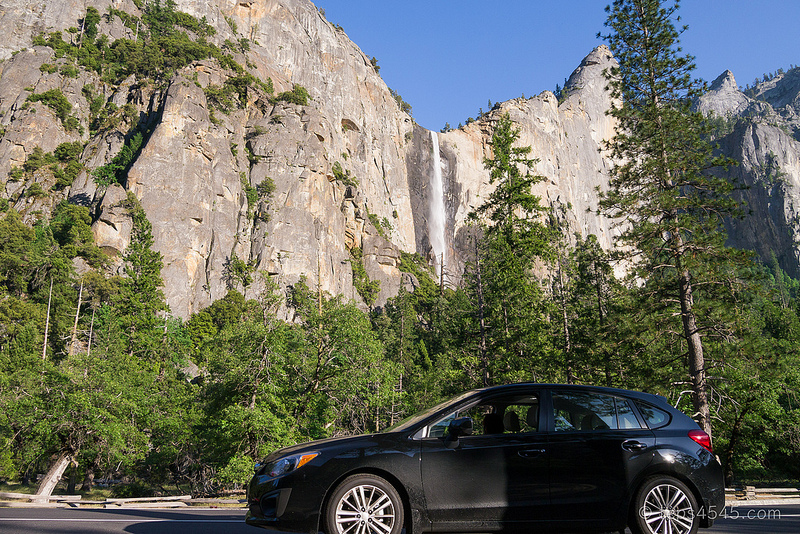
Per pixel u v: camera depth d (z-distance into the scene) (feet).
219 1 413.18
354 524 16.76
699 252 75.66
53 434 82.74
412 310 304.50
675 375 76.43
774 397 92.07
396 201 448.65
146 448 97.45
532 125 566.36
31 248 238.27
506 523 17.66
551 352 107.45
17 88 307.37
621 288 93.35
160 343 192.34
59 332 214.90
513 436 18.54
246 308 260.62
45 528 20.99
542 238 117.50
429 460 17.62
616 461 18.54
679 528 18.43
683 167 80.33
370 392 86.94
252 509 17.53
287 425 78.23
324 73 438.40
